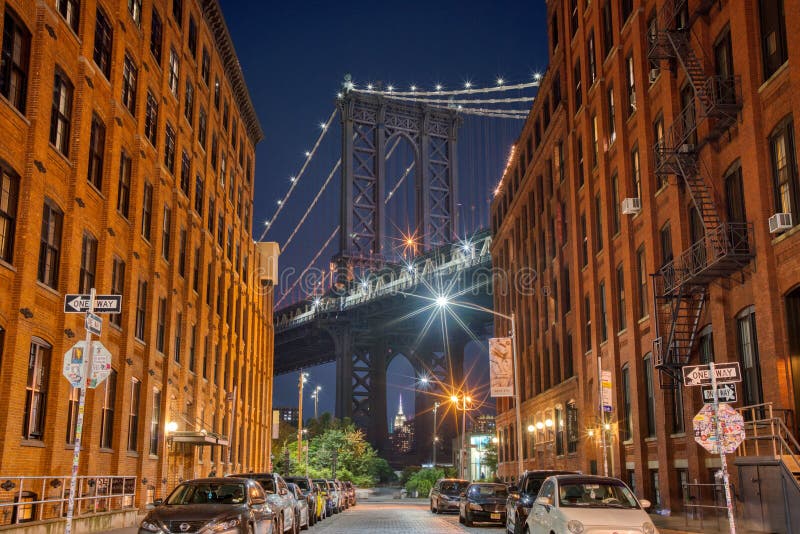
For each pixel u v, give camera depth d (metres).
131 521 24.97
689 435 25.16
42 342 20.77
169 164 33.94
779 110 20.48
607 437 33.88
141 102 29.30
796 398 19.62
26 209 19.39
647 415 30.11
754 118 21.38
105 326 25.19
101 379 12.66
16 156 19.23
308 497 28.92
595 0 36.34
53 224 21.80
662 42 26.95
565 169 42.06
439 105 169.62
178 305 34.56
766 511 16.80
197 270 38.97
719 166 23.81
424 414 150.00
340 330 148.00
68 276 21.88
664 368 25.88
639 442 29.97
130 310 27.59
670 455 27.11
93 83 23.98
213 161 43.41
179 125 34.97
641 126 30.22
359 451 100.56
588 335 38.28
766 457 16.80
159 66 32.25
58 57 21.67
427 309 135.12
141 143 29.02
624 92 32.84
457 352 148.00
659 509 27.56
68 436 22.19
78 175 22.64
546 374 47.72
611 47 34.91
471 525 30.03
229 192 47.62
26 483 19.64
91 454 23.44
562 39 42.94
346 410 144.88
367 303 137.25
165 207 33.19
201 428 39.09
